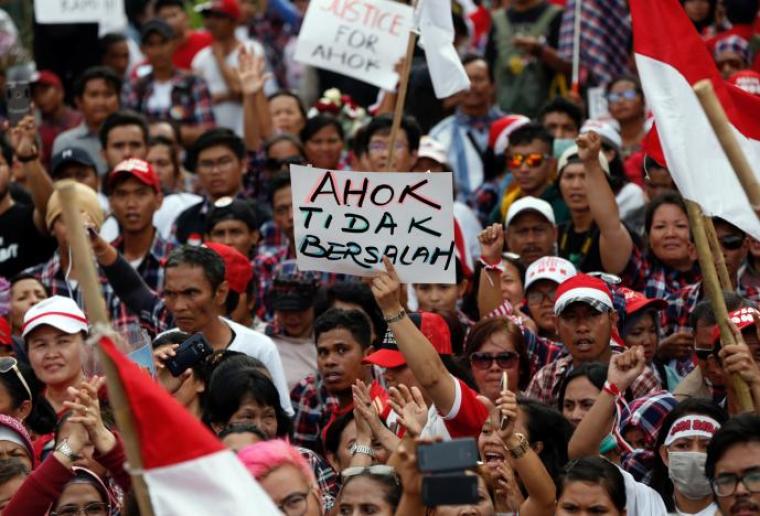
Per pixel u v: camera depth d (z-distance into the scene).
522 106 56.78
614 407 30.55
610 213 39.62
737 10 52.38
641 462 31.78
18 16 64.50
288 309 40.72
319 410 38.34
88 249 20.05
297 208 31.53
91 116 55.69
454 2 60.53
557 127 49.59
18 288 40.62
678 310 39.59
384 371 35.44
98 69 55.94
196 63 59.75
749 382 28.36
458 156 51.72
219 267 37.12
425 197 31.28
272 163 49.94
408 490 24.56
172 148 51.53
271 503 20.30
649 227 40.25
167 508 20.03
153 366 31.12
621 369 30.64
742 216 28.55
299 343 40.97
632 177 48.62
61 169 48.91
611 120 52.44
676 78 29.58
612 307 35.97
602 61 56.03
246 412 31.78
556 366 36.00
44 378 35.69
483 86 52.00
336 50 46.41
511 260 40.53
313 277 41.28
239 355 33.28
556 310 35.81
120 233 44.88
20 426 31.91
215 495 20.12
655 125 30.55
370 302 39.50
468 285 42.53
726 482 26.11
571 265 39.34
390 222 31.39
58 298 36.16
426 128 53.25
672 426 29.75
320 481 32.28
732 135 27.75
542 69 56.81
